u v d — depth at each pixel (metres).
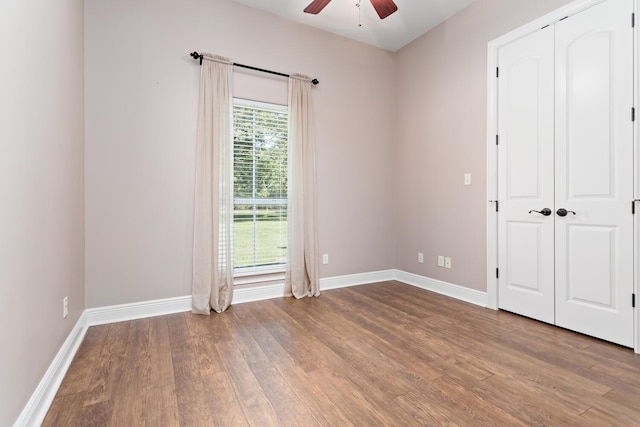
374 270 4.00
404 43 3.91
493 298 2.93
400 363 1.90
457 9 3.21
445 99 3.41
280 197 3.39
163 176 2.76
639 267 2.04
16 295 1.25
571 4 2.35
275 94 3.29
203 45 2.93
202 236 2.82
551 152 2.49
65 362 1.83
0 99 1.14
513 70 2.75
